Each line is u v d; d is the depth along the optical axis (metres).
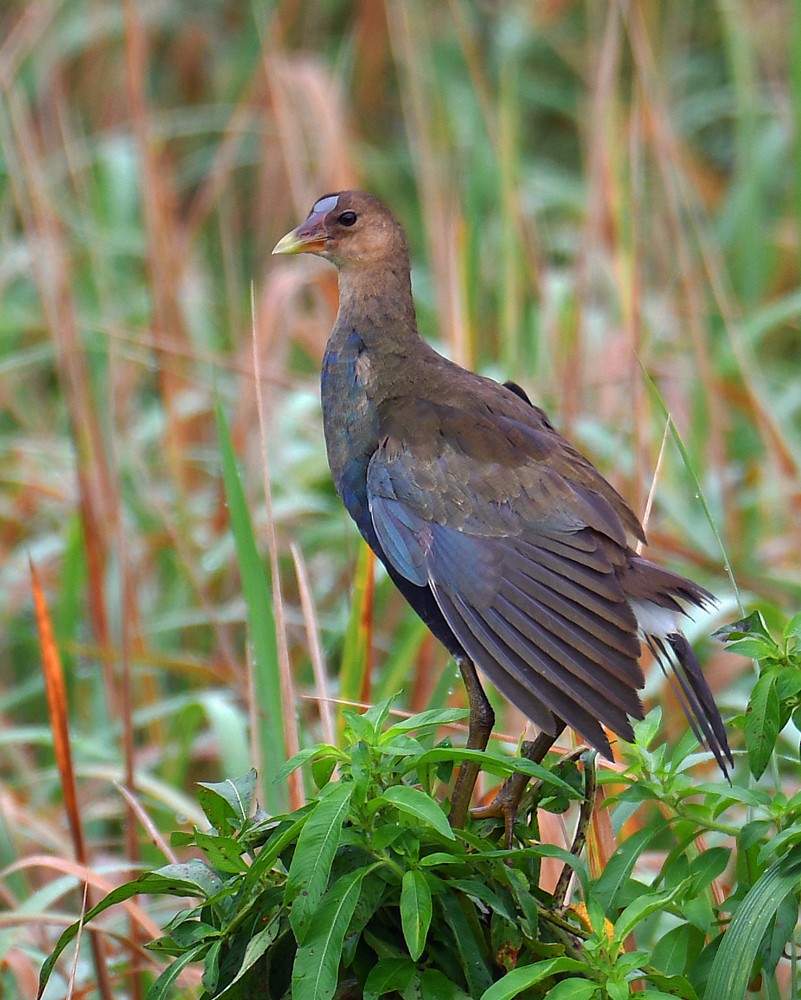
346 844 5.53
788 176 15.88
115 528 11.07
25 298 15.52
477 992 5.51
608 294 14.39
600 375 12.72
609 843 7.18
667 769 6.35
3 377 14.03
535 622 6.75
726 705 9.21
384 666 10.21
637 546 8.17
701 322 11.77
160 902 8.80
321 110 13.83
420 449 7.52
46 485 12.74
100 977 7.58
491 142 13.47
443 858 5.45
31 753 11.32
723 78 17.23
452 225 11.70
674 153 11.84
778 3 16.91
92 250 13.43
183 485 12.30
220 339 15.05
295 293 14.29
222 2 17.95
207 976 5.50
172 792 8.95
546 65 17.08
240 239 16.53
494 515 7.18
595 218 11.72
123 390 12.74
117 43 17.02
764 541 12.26
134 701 10.87
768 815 6.18
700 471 12.03
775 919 5.82
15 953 8.20
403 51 13.39
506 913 5.52
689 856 7.04
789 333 15.57
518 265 12.41
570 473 7.29
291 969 5.84
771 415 11.49
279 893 5.67
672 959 6.21
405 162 17.02
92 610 10.65
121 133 16.86
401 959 5.58
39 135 15.55
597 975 5.38
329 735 7.77
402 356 8.16
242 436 12.37
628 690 6.33
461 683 9.66
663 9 16.88
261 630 8.08
